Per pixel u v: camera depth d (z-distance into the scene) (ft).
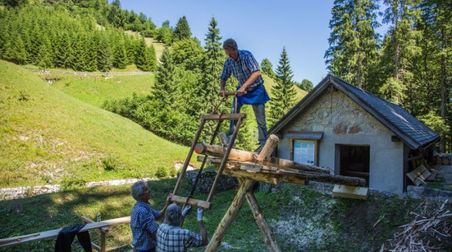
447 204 29.43
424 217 26.55
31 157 71.56
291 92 135.85
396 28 82.69
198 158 16.37
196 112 131.85
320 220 33.81
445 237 25.59
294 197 39.19
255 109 16.80
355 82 88.48
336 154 42.50
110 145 88.43
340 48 92.07
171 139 126.21
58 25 257.96
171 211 13.84
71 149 79.71
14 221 33.96
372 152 39.11
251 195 18.78
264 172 15.15
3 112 82.74
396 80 81.92
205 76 136.77
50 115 90.74
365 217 31.83
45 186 62.85
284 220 35.83
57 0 402.72
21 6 295.89
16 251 27.91
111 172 75.82
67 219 36.68
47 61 205.36
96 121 100.32
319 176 18.86
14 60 198.59
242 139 117.19
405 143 35.78
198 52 230.48
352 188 29.35
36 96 98.27
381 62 86.79
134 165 80.84
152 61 252.21
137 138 100.78
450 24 77.10
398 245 25.29
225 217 18.97
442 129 78.38
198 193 52.49
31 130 80.53
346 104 41.68
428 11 82.74
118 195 47.24
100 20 384.88
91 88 188.14
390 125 36.50
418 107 91.30
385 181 37.88
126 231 35.29
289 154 46.44
